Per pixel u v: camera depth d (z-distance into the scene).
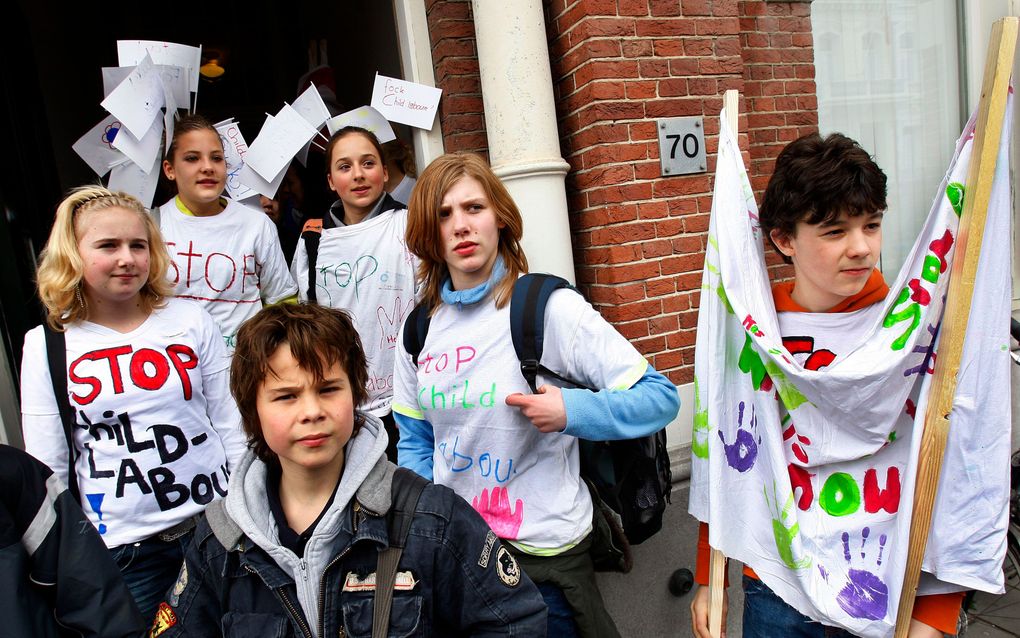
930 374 1.20
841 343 1.32
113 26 5.49
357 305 2.44
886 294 1.31
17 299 3.16
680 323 2.81
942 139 3.90
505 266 1.62
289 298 2.71
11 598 1.18
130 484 1.72
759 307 1.38
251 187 2.96
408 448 1.77
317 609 1.08
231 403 1.95
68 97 5.04
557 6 2.85
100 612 1.30
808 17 3.55
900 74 3.80
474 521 1.16
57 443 1.69
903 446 1.25
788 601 1.32
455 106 3.05
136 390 1.72
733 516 1.43
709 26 2.81
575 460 1.61
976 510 1.16
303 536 1.12
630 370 1.47
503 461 1.52
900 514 1.19
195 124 2.43
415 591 1.08
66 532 1.30
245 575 1.11
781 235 1.34
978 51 3.81
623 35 2.69
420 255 1.66
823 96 3.68
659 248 2.77
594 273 2.84
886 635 1.19
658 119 2.74
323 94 3.38
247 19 6.02
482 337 1.55
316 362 1.05
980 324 1.18
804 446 1.30
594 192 2.76
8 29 3.86
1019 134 3.67
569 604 1.51
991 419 1.17
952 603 1.22
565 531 1.51
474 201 1.54
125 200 1.75
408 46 3.16
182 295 2.44
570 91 2.83
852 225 1.21
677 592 2.61
